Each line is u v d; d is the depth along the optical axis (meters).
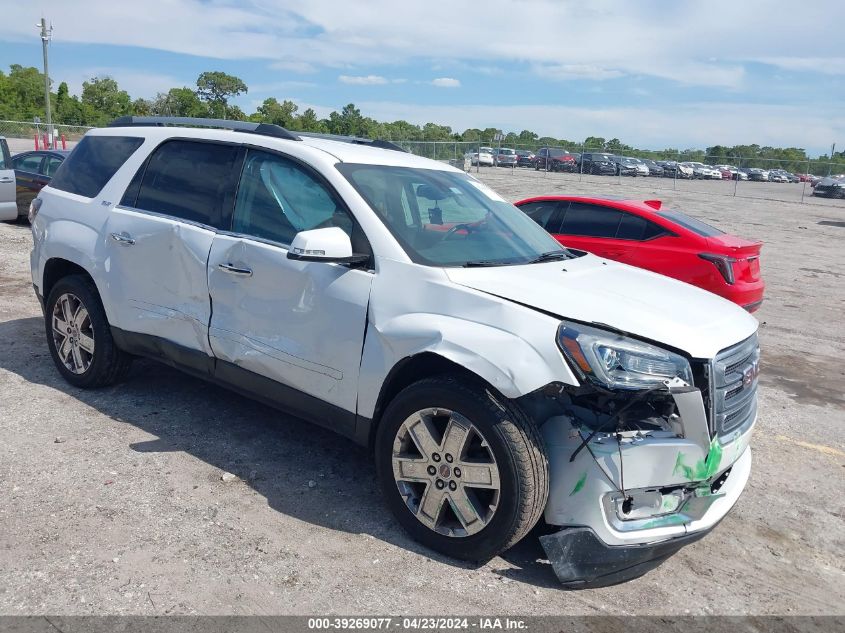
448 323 3.40
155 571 3.21
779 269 14.90
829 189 37.47
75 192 5.30
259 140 4.38
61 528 3.49
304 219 4.02
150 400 5.18
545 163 45.00
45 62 44.34
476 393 3.28
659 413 3.30
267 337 4.07
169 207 4.66
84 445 4.39
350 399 3.78
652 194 34.94
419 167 4.56
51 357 5.73
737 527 4.13
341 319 3.74
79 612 2.92
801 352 8.45
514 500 3.22
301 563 3.36
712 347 3.28
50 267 5.36
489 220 4.43
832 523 4.25
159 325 4.64
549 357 3.13
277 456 4.45
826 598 3.48
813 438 5.64
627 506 3.30
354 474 4.29
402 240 3.75
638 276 4.21
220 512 3.75
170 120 5.14
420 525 3.53
